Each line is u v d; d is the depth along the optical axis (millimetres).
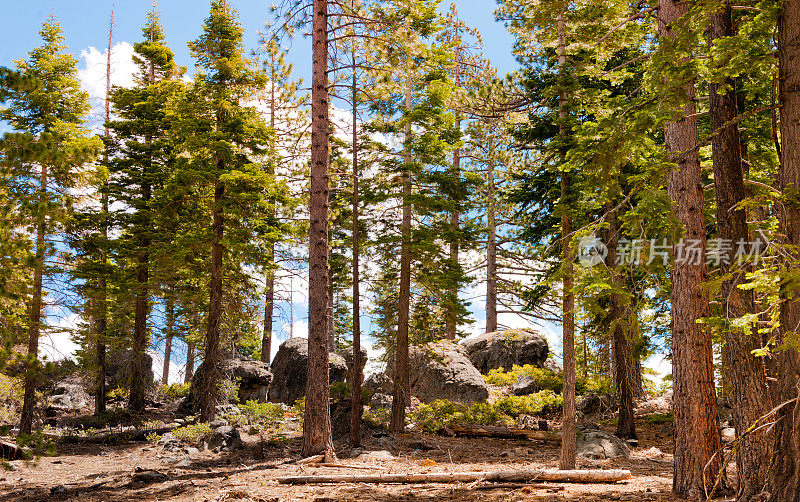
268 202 22172
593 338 22750
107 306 24141
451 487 11633
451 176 20719
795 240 7387
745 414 9289
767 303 8570
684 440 10273
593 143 9852
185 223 24172
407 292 20859
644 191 9641
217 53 23375
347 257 21938
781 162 7777
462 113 28547
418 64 18922
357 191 19219
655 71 8984
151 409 25734
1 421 20359
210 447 17625
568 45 16547
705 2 8195
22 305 10836
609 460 15789
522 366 28953
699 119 17031
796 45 7551
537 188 18781
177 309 24922
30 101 21172
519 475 12133
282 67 19844
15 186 9273
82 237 18203
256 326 25250
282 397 27188
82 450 18078
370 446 17031
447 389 25203
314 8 16703
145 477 13188
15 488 12766
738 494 9234
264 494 11094
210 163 22562
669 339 19484
